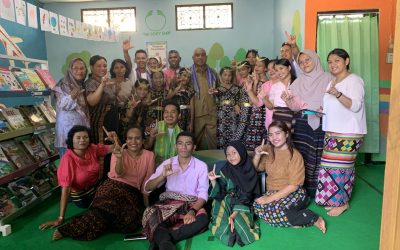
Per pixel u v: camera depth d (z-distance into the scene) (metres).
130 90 3.77
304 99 2.79
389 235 0.84
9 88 2.75
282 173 2.48
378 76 3.85
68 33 3.61
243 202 2.37
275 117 3.00
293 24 4.32
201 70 4.14
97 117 3.24
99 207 2.27
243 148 2.42
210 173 2.43
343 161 2.53
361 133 2.49
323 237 2.19
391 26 3.72
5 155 2.66
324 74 2.76
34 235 2.32
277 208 2.34
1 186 2.60
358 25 3.71
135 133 2.58
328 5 3.68
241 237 2.12
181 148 2.39
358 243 2.10
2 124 2.70
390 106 0.82
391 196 0.83
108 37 4.55
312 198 2.89
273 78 3.18
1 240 2.25
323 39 3.72
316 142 2.79
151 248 2.03
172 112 2.90
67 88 2.92
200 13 6.23
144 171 2.63
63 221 2.51
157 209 2.26
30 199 2.74
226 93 3.97
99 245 2.16
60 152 3.03
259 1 6.09
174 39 6.32
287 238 2.19
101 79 3.24
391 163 0.83
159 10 6.27
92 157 2.74
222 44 6.26
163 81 3.97
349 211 2.62
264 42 6.17
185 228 2.17
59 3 6.36
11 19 2.57
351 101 2.38
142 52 4.52
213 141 4.14
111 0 6.29
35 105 3.34
